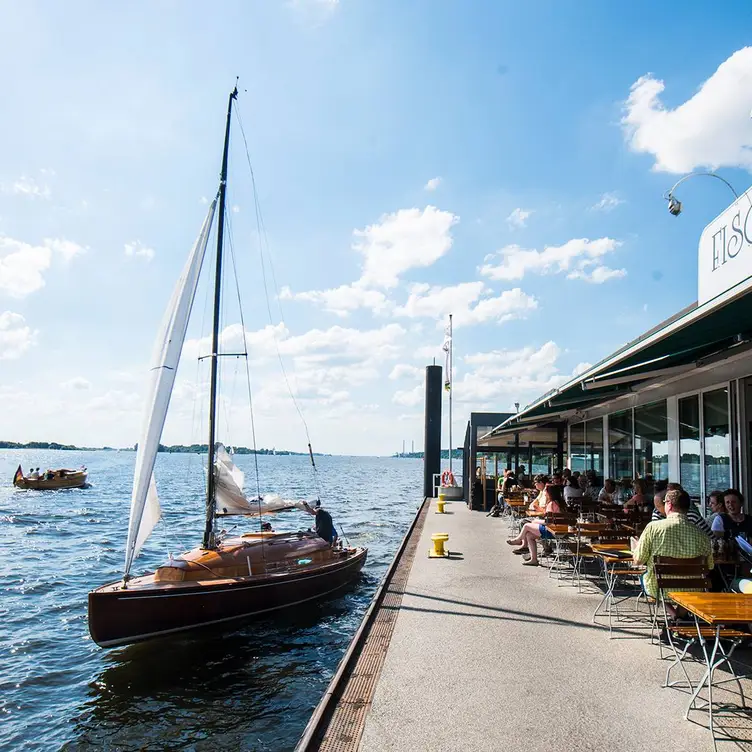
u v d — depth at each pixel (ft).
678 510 19.16
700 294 27.53
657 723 15.28
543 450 102.53
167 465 518.37
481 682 18.19
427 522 61.98
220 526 97.25
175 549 77.97
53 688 32.32
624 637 22.58
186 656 35.19
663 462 43.93
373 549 70.79
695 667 19.25
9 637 41.19
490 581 32.65
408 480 312.71
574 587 31.19
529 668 19.34
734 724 15.14
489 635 22.89
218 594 37.29
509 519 64.18
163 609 35.27
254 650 35.96
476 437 89.30
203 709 29.07
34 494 182.29
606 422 59.72
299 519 107.04
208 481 43.88
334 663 34.14
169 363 40.42
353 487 226.79
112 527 103.45
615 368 28.58
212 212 46.11
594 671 19.03
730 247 24.57
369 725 15.42
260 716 28.32
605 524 32.30
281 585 40.88
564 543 32.76
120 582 37.32
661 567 17.93
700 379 37.32
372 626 24.09
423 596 29.14
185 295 42.19
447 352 112.68
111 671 33.83
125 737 26.96
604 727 15.10
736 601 15.93
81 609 49.03
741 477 32.19
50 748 26.30
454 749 14.12
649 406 47.16
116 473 344.69
